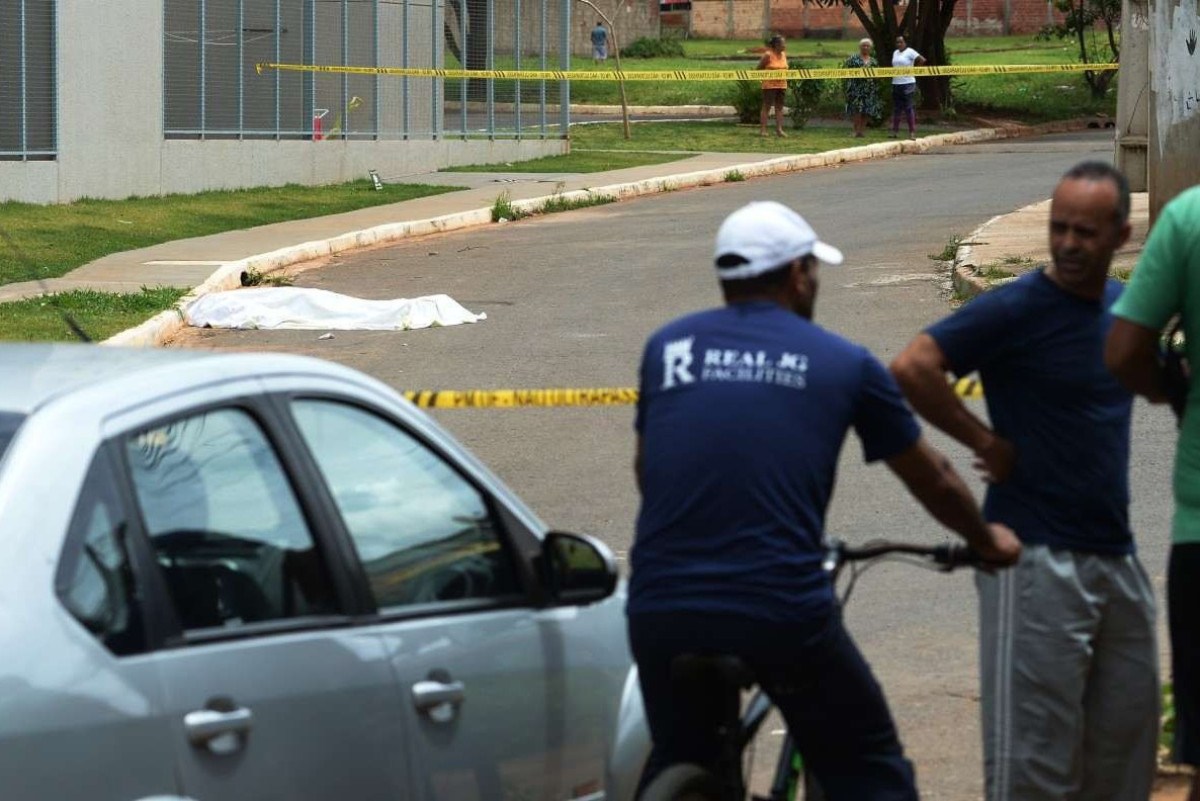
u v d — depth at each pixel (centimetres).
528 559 1025
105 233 4894
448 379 2969
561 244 4969
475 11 7300
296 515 895
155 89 5800
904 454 944
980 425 1032
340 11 6612
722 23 17300
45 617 743
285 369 929
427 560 968
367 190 6341
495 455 2461
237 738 810
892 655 1638
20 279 4062
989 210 5278
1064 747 1048
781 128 8431
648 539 934
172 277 4147
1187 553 1020
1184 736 1050
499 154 7412
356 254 4894
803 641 914
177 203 5681
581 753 1036
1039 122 9594
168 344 3447
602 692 1053
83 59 5472
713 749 972
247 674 824
